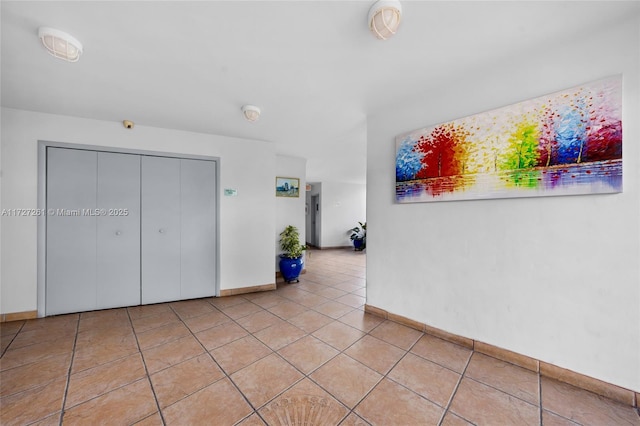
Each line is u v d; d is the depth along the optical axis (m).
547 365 1.82
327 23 1.54
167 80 2.18
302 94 2.46
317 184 9.54
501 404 1.56
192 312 3.07
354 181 9.16
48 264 2.89
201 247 3.62
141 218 3.29
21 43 1.69
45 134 2.85
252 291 3.94
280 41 1.71
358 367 1.94
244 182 3.91
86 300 3.05
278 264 5.03
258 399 1.61
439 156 2.37
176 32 1.61
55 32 1.55
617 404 1.55
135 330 2.58
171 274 3.45
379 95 2.48
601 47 1.63
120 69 2.01
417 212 2.57
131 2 1.37
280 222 5.08
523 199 1.94
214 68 2.01
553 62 1.80
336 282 4.56
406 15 1.48
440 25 1.56
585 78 1.68
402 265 2.70
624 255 1.57
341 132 3.61
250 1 1.37
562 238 1.78
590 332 1.68
